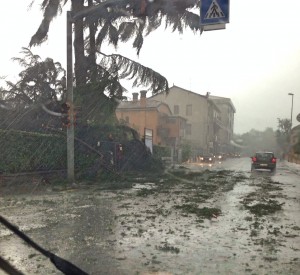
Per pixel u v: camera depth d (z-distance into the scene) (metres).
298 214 9.10
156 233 6.80
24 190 13.13
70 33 15.19
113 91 20.83
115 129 22.48
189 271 4.73
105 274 4.57
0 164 13.95
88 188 14.24
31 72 19.55
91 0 21.39
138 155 23.75
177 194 12.77
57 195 12.07
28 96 19.39
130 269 4.77
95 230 6.97
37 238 6.28
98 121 20.91
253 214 9.01
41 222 7.63
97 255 5.37
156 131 51.31
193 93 64.19
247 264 5.05
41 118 18.77
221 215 8.80
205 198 11.85
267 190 14.52
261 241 6.32
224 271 4.75
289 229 7.36
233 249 5.81
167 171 23.80
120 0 15.85
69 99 15.25
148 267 4.86
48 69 19.67
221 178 19.95
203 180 18.53
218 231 7.07
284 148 38.84
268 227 7.50
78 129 19.58
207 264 5.03
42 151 16.12
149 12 17.53
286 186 16.47
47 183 15.17
